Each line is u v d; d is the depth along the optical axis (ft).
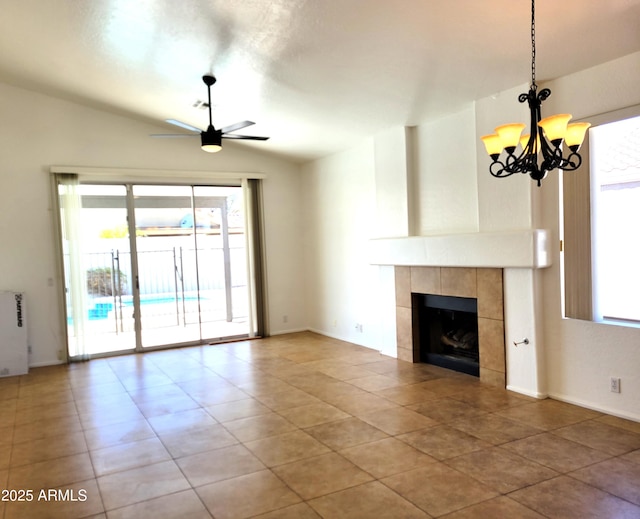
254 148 23.32
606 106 11.96
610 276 12.51
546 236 13.37
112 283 21.58
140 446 11.50
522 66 12.45
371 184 20.61
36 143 19.71
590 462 9.92
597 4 9.55
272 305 25.00
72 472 10.26
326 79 14.70
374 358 19.36
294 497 8.95
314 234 24.86
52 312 20.04
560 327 13.41
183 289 23.21
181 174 22.29
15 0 12.28
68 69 16.65
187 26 12.62
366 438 11.51
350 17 11.09
